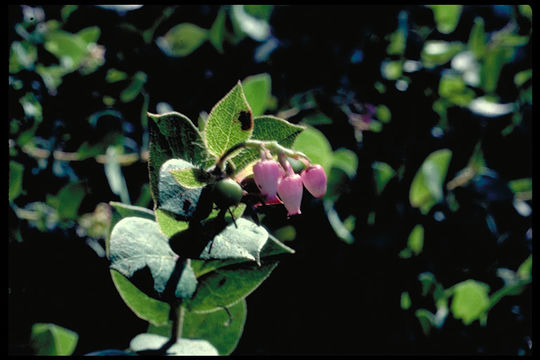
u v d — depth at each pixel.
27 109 0.41
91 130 0.42
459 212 0.43
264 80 0.38
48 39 0.45
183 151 0.29
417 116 0.46
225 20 0.43
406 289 0.41
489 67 0.48
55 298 0.39
